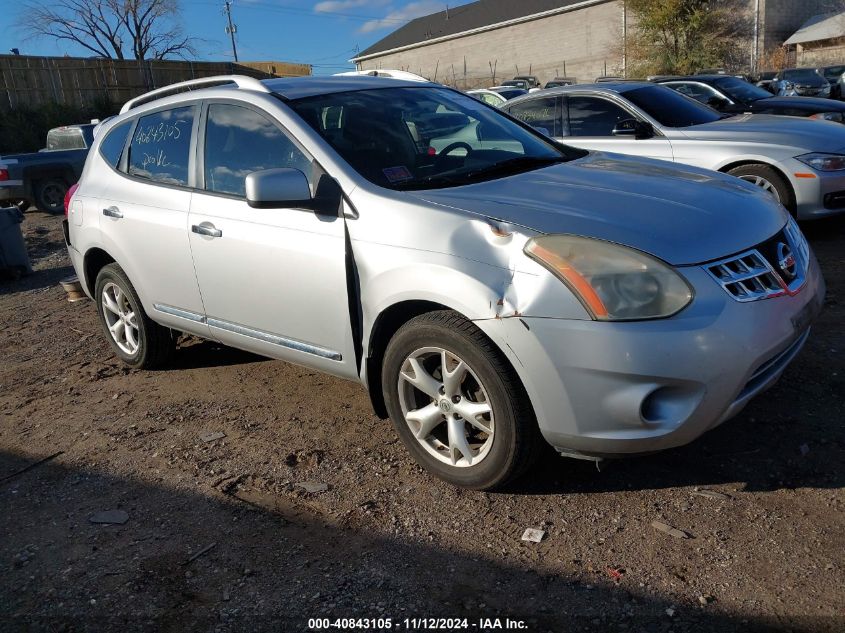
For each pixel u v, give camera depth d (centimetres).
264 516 305
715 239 275
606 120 726
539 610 240
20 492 343
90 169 489
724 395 262
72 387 473
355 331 328
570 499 298
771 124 683
